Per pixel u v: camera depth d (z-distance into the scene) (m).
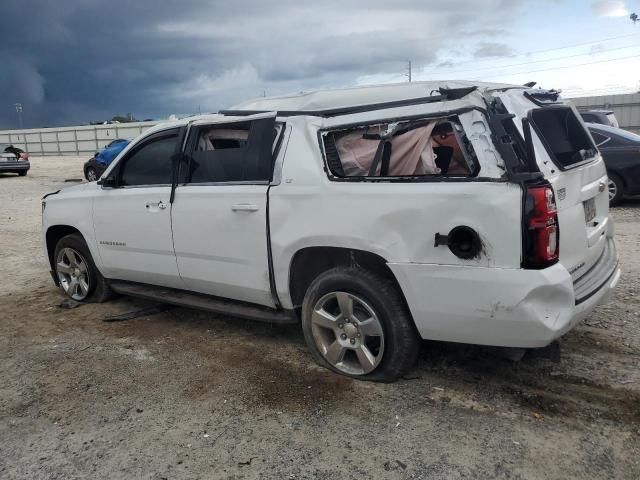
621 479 2.65
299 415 3.34
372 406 3.40
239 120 4.17
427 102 3.38
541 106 3.67
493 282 3.03
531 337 3.05
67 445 3.14
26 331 4.99
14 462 3.00
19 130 63.38
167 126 4.67
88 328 5.00
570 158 3.61
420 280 3.25
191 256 4.44
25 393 3.79
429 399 3.45
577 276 3.43
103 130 57.94
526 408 3.30
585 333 4.27
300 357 4.16
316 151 3.71
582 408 3.26
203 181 4.36
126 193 4.89
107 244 5.14
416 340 3.53
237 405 3.50
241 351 4.33
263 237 3.93
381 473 2.77
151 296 4.97
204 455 2.99
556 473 2.71
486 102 3.21
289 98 4.23
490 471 2.75
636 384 3.49
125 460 2.98
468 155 3.15
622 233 7.63
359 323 3.61
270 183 3.91
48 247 5.95
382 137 3.46
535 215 2.93
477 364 3.86
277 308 4.14
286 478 2.78
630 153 9.64
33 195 16.81
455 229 3.11
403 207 3.27
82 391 3.79
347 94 3.86
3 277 7.02
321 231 3.60
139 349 4.47
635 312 4.63
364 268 3.62
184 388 3.76
